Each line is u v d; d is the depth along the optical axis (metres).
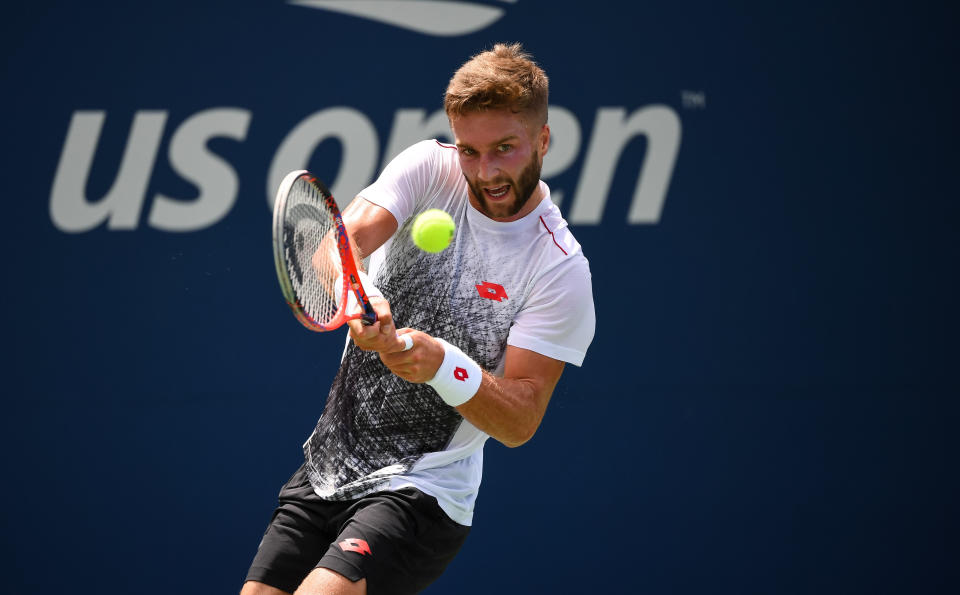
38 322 21.77
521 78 9.88
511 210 10.42
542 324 10.61
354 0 21.72
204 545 21.39
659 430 21.20
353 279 9.45
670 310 21.28
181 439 21.55
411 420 10.94
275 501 21.34
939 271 21.09
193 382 21.62
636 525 21.14
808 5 21.25
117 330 21.70
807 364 21.16
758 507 21.08
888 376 21.08
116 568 21.41
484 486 21.30
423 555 10.77
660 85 21.36
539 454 21.31
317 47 21.72
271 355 21.62
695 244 21.27
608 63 21.41
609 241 21.33
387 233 10.70
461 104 9.77
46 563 21.44
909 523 20.98
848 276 21.17
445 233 9.54
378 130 21.58
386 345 9.36
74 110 21.81
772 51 21.27
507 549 21.19
